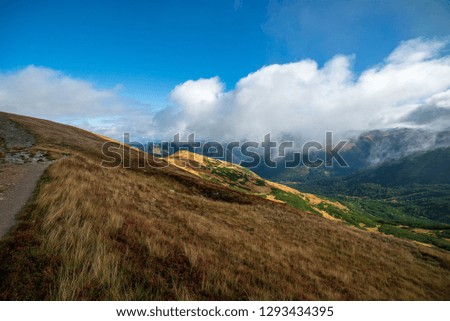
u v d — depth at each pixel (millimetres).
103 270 5828
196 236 12875
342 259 18109
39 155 24453
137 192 21422
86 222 8328
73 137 47469
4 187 12297
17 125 42531
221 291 7191
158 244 8664
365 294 11609
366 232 34938
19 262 5453
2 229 6988
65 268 5641
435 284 17672
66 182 13891
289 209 38438
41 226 7398
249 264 10719
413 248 28750
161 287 6375
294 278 10625
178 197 27000
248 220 24078
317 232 25328
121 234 8938
